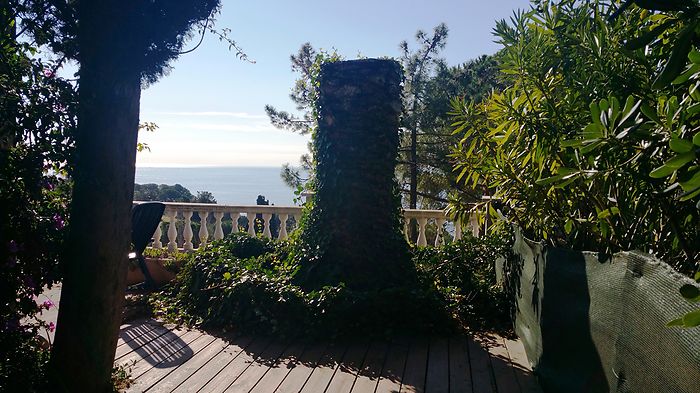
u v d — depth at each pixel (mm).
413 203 14922
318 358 4348
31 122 2787
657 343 1926
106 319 3080
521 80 3744
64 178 3236
